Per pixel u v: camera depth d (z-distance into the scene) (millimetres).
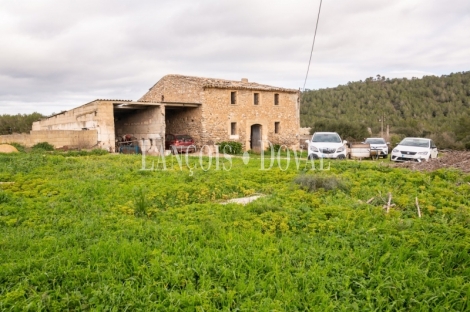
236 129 28734
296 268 4945
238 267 4918
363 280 4645
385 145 26062
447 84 95062
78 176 11781
